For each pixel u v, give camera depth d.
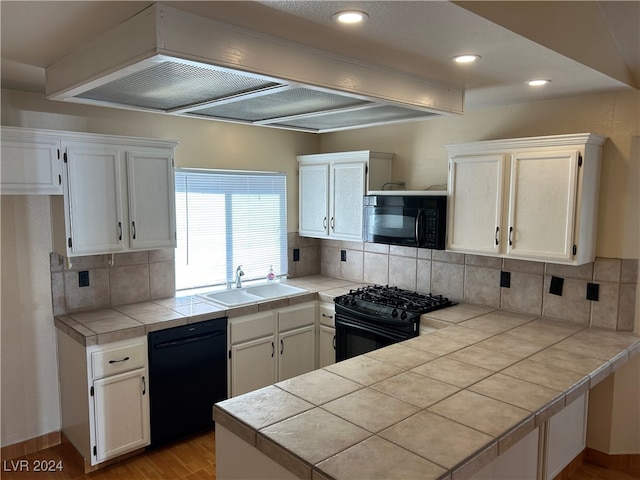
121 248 3.26
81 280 3.40
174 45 1.67
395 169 4.18
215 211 4.09
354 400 1.97
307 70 2.07
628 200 2.94
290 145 4.60
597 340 2.79
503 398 1.99
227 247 4.21
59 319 3.24
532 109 3.31
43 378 3.30
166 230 3.47
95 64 2.00
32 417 3.28
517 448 2.08
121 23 1.81
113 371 3.00
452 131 3.76
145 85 2.14
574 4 2.19
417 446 1.61
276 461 1.62
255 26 1.83
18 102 3.05
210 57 1.76
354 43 2.02
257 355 3.75
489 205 3.21
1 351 3.14
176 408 3.32
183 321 3.29
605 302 3.04
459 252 3.48
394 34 1.90
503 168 3.12
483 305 3.60
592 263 3.08
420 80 2.59
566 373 2.27
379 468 1.48
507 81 2.67
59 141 2.94
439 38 1.95
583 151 2.79
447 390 2.07
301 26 1.82
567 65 2.34
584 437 3.02
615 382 3.06
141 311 3.44
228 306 3.60
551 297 3.26
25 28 1.87
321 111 2.80
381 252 4.30
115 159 3.19
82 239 3.09
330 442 1.63
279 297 3.91
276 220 4.55
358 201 4.07
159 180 3.41
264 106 2.66
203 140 3.95
